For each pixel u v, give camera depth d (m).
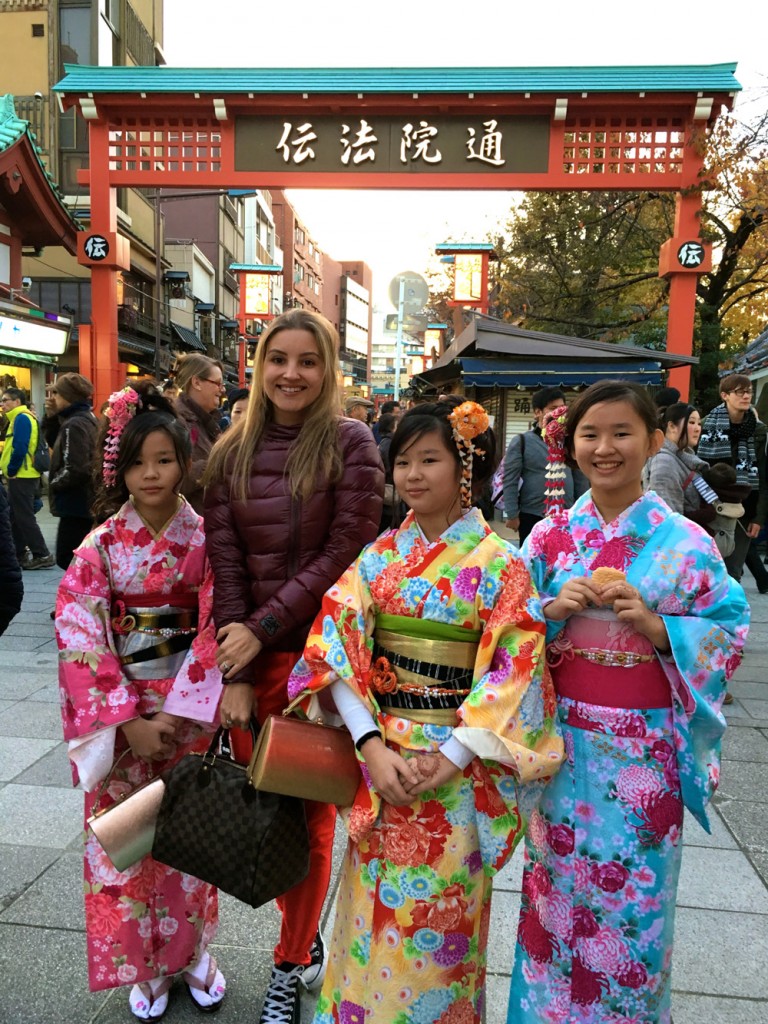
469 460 1.53
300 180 9.74
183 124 9.89
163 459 1.79
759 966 2.01
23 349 9.88
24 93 16.27
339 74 9.41
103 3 16.36
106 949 1.77
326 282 56.75
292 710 1.67
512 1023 1.64
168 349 20.81
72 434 4.86
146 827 1.70
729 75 8.97
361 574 1.61
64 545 5.06
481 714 1.42
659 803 1.48
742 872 2.45
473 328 9.51
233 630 1.72
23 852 2.48
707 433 5.30
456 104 9.29
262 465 1.81
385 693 1.55
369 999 1.49
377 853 1.51
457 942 1.48
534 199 15.74
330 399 1.85
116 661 1.82
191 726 1.92
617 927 1.50
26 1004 1.86
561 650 1.55
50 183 10.14
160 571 1.86
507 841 1.47
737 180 8.15
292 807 1.64
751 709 3.91
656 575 1.49
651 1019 1.52
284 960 1.85
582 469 1.57
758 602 6.08
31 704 3.76
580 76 9.17
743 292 15.32
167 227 27.27
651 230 14.84
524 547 1.70
